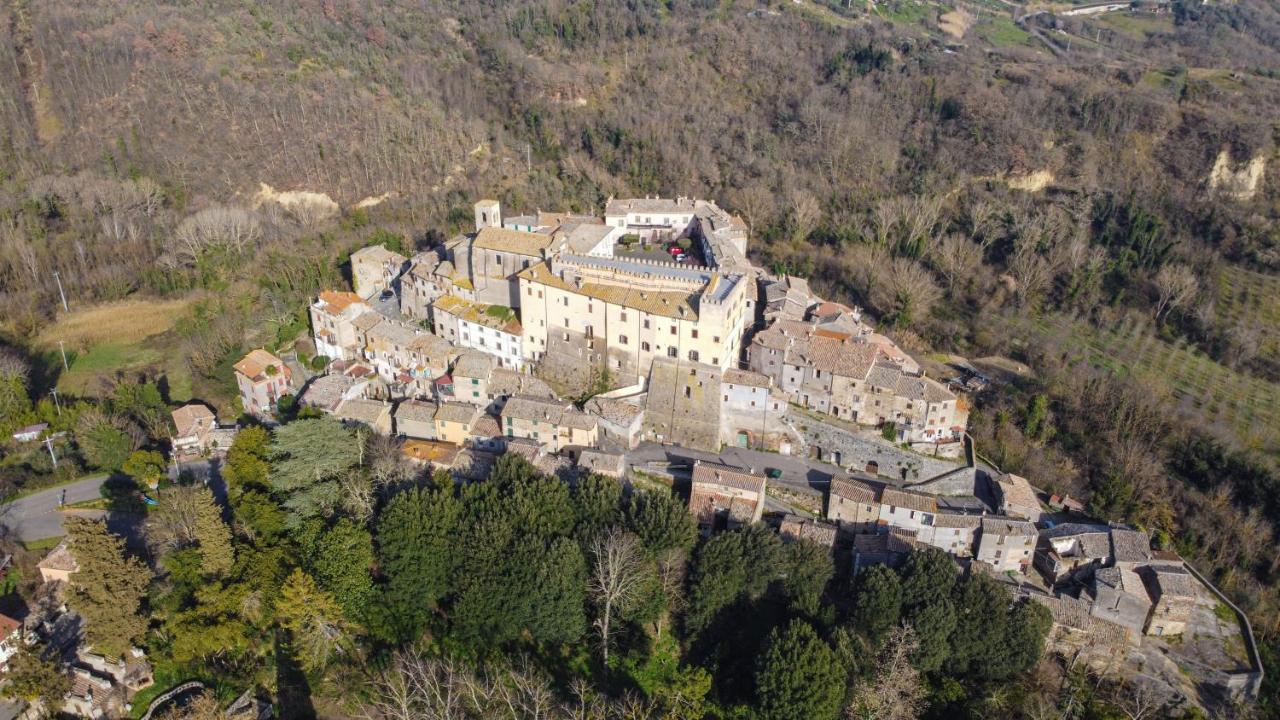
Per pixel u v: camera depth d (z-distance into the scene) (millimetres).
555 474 123938
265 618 107188
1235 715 108812
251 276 187750
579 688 100000
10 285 180875
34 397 151000
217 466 136125
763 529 113312
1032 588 120125
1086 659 112938
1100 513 135250
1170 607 115875
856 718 95438
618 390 144875
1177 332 180750
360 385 149000
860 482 135375
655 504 114250
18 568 115312
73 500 129375
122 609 101438
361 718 99438
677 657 108625
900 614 107500
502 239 159875
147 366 163625
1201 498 138625
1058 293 193125
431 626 108938
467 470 127375
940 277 199000
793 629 100062
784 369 144875
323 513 114375
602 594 106062
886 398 139500
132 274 190125
